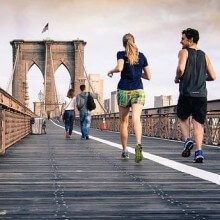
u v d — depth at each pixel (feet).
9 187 10.52
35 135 44.86
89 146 26.40
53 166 15.08
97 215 7.63
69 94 38.29
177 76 16.99
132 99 16.93
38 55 347.15
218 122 25.91
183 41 17.11
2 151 19.75
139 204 8.57
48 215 7.61
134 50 16.96
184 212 7.89
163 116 37.68
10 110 26.61
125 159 17.85
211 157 18.95
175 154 20.27
